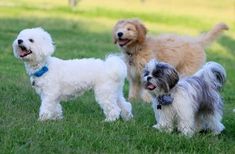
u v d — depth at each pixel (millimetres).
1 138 8953
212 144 9500
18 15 31375
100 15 35000
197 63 14984
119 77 10492
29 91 13094
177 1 52062
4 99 12141
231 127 11156
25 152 8328
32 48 10055
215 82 10430
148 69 9836
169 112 9945
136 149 9023
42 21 29625
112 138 9391
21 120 10055
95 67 10477
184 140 9445
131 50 14227
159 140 9398
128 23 14266
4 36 23203
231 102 14703
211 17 40281
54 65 10414
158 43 14570
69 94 10562
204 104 10109
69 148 8773
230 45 28078
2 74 15484
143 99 14008
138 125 10336
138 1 49594
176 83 9711
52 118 10422
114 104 10555
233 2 53156
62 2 43469
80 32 27078
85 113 11492
